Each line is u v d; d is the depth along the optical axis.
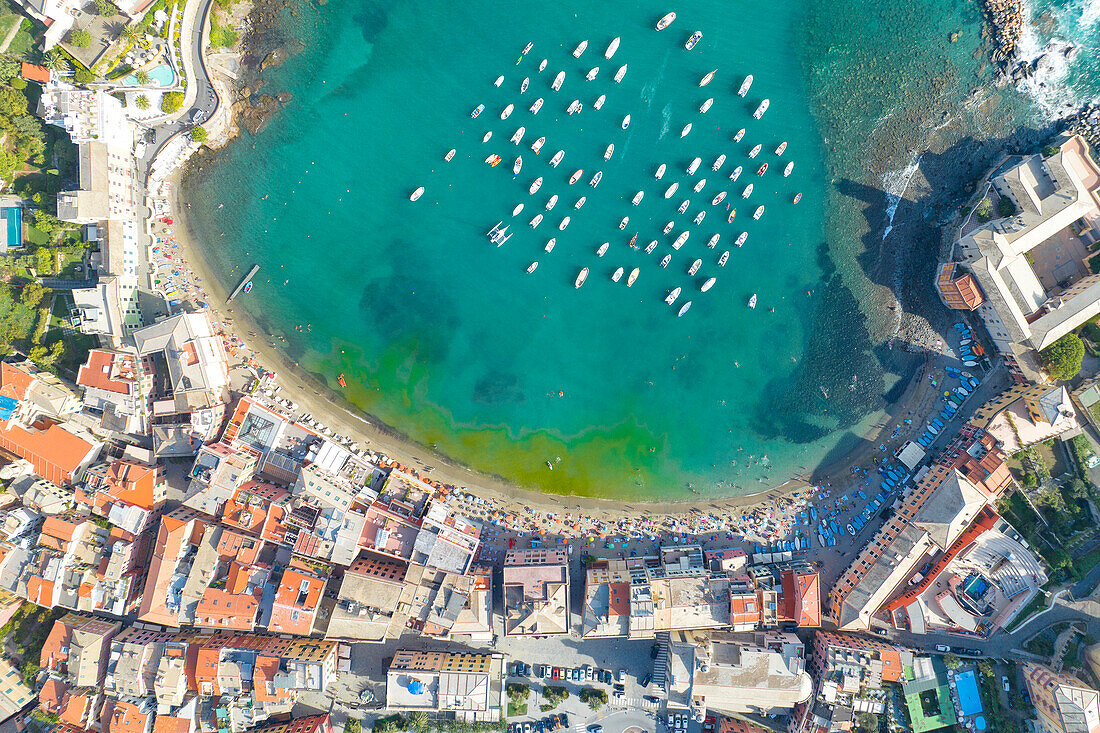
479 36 76.06
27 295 73.31
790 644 70.50
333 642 73.94
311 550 69.62
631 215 76.88
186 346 71.50
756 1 75.12
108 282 72.38
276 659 69.56
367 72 76.31
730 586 71.06
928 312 75.94
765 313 77.00
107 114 71.00
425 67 76.31
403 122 76.62
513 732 74.81
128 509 71.69
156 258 76.31
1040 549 71.94
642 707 74.50
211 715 71.69
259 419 74.44
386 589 69.38
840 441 77.12
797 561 75.38
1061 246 72.62
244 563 71.19
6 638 73.88
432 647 75.38
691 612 70.06
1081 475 71.44
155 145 75.44
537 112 76.25
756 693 69.75
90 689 71.75
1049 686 67.19
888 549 71.19
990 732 70.56
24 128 71.94
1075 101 73.25
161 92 73.50
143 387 72.81
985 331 75.00
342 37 76.00
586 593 70.88
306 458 74.12
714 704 72.56
